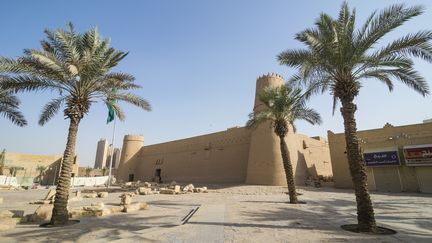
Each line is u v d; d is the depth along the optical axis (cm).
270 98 1923
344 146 3164
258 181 3095
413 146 2580
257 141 3278
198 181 4397
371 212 842
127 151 6188
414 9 907
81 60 1135
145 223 986
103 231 841
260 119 1981
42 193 2841
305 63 1080
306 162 3719
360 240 693
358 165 916
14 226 918
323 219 1045
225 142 4184
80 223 997
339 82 1030
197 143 4728
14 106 1548
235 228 850
